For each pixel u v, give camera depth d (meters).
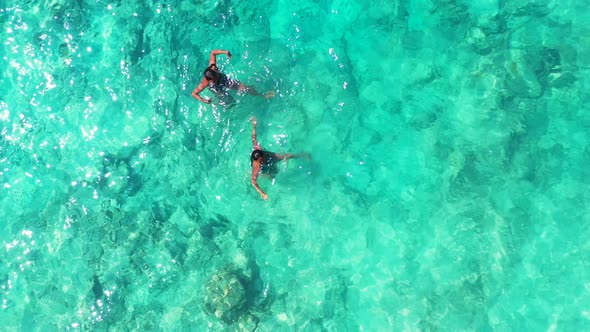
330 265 8.62
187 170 9.34
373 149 8.97
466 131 8.84
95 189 9.46
